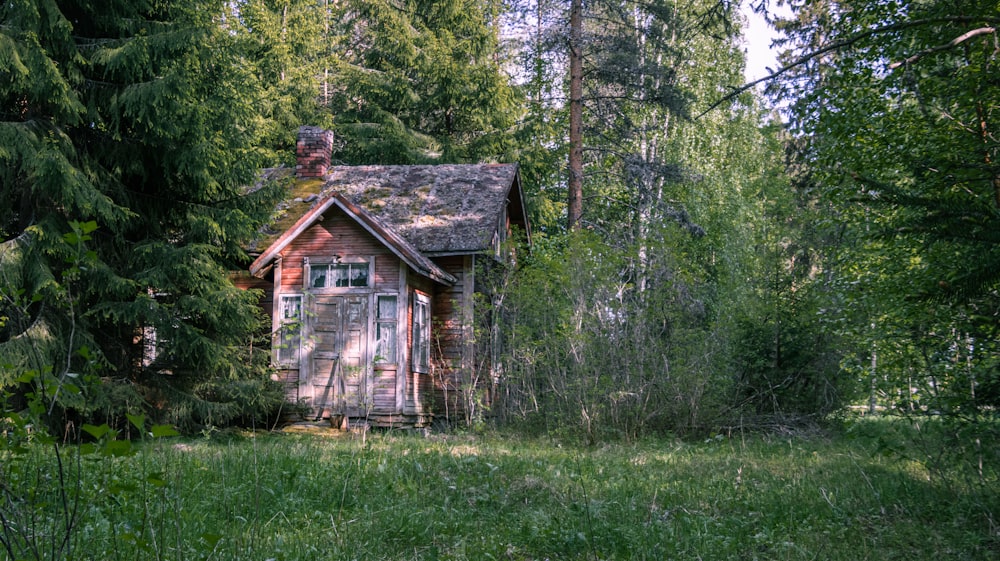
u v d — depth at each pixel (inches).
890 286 337.1
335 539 225.5
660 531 247.6
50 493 231.1
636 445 515.5
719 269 1200.8
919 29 335.9
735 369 654.5
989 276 155.0
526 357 616.7
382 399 650.2
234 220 549.3
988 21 223.8
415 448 432.1
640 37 1016.2
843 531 251.8
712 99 1226.0
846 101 418.9
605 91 1087.0
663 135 1248.2
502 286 699.4
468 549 228.2
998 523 259.1
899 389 398.9
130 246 529.3
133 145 517.7
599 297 606.5
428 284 714.2
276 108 1152.2
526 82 1326.3
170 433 119.6
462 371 697.6
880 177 406.6
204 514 249.8
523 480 329.7
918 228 161.5
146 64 490.6
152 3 529.3
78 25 510.6
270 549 211.8
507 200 826.2
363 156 1162.0
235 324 559.8
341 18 1357.0
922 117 374.6
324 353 663.1
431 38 1226.6
